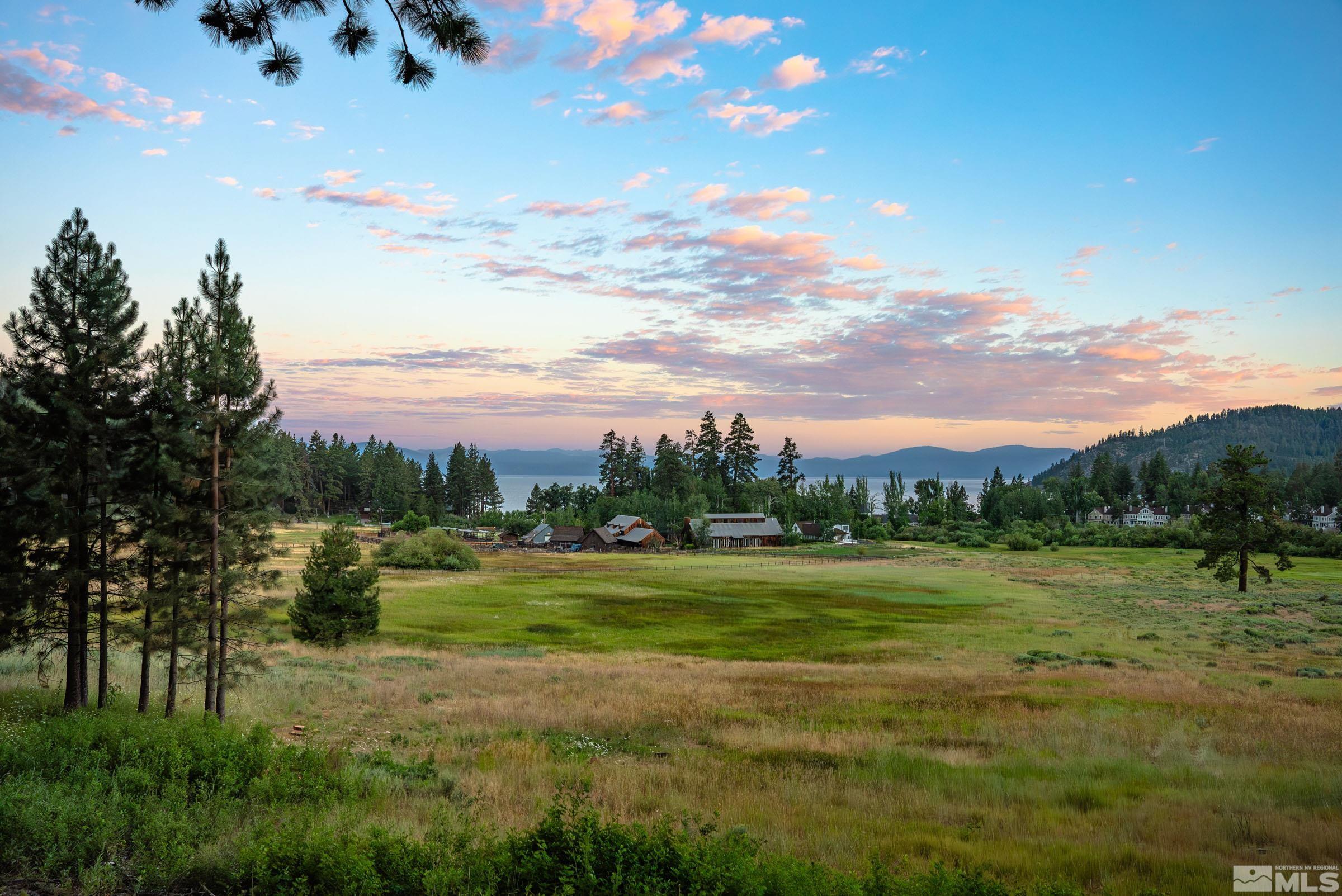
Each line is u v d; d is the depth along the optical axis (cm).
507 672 2855
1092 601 6022
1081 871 894
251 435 2038
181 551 1912
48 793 871
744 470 17862
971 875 744
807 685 2656
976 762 1516
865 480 19288
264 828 827
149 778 996
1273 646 3722
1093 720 1972
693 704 2220
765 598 6344
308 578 3719
